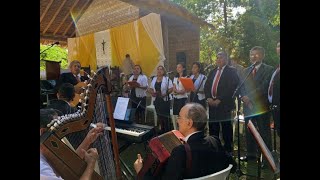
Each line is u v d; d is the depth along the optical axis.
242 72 3.66
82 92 1.34
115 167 1.54
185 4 5.32
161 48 5.60
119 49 6.04
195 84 4.20
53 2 5.59
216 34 5.00
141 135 2.92
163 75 4.72
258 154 3.12
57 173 1.10
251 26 4.54
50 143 1.10
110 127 1.52
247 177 3.01
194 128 1.73
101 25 6.18
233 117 3.67
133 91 4.93
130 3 5.45
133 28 5.82
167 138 1.71
